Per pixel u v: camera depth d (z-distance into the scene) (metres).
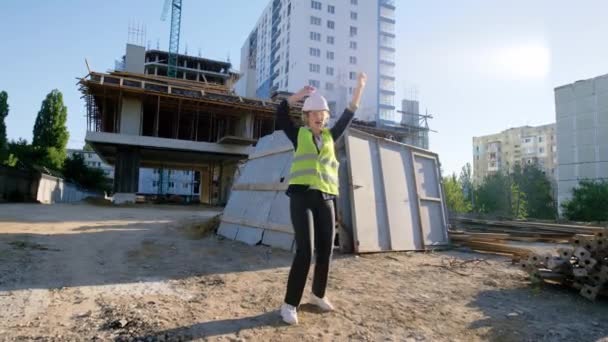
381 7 85.50
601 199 30.64
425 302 3.53
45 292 3.33
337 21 80.94
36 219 9.71
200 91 30.98
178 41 76.88
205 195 46.47
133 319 2.75
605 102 47.62
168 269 4.46
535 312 3.35
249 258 5.27
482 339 2.71
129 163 29.08
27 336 2.41
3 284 3.46
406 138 40.62
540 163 79.50
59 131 46.59
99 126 37.84
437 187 8.06
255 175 7.66
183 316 2.87
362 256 5.91
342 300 3.45
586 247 3.96
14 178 24.20
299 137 3.05
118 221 10.27
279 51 85.25
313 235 2.99
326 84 78.75
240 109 32.28
